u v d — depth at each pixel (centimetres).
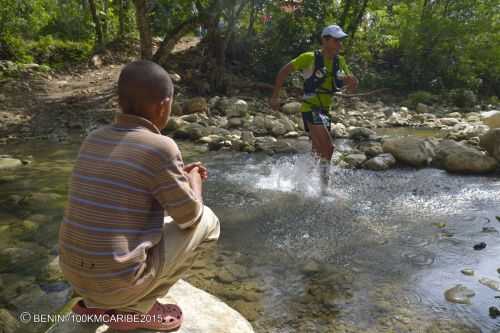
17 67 1246
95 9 1692
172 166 188
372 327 279
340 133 827
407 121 973
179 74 1251
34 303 295
